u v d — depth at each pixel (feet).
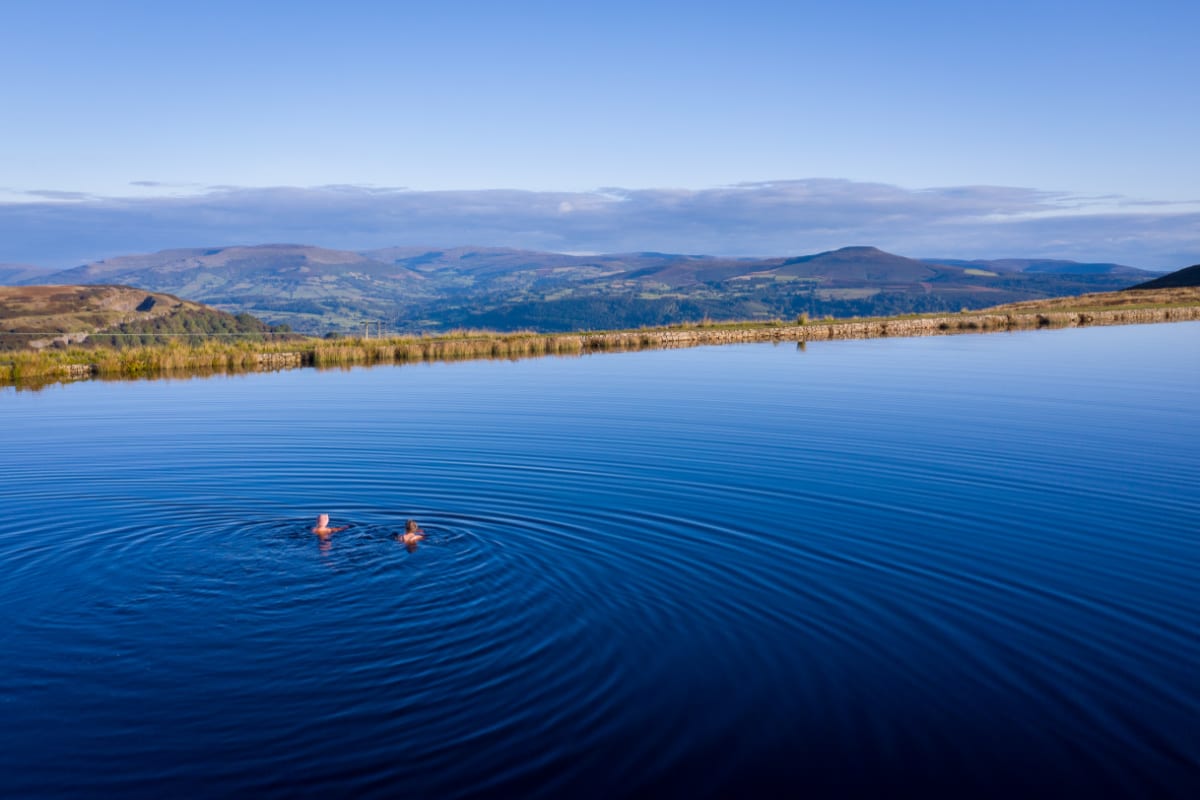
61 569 37.78
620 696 27.78
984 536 45.52
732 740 25.55
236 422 78.69
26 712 26.40
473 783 23.07
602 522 46.47
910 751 25.34
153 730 25.43
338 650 30.37
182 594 35.06
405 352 151.64
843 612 35.12
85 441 68.85
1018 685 29.43
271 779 23.16
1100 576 39.86
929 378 113.60
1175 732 26.66
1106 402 91.61
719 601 35.78
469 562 39.37
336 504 49.34
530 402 92.22
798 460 62.90
